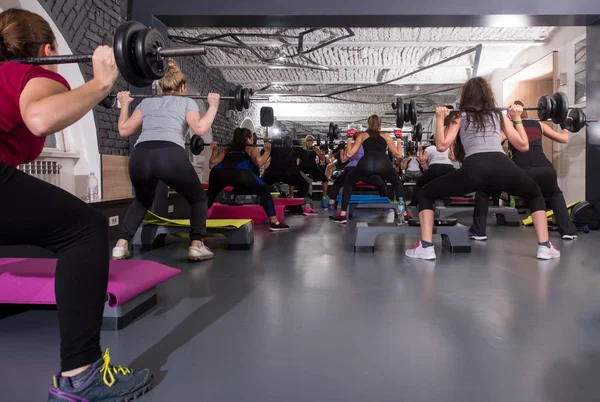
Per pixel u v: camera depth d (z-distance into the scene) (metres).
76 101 0.89
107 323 1.50
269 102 10.95
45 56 1.09
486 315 1.64
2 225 0.91
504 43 6.19
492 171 2.49
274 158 5.67
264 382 1.13
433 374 1.17
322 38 6.20
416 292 1.95
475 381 1.13
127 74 0.99
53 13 3.07
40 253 2.80
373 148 4.05
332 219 5.08
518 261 2.62
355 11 3.94
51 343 1.41
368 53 6.95
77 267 0.95
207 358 1.28
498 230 4.02
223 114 8.31
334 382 1.13
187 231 3.08
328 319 1.61
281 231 4.05
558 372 1.17
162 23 4.12
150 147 2.42
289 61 7.36
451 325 1.54
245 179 3.92
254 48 6.57
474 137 2.55
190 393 1.07
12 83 0.89
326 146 6.72
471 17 3.99
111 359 1.27
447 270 2.39
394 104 3.37
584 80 5.09
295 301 1.83
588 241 3.37
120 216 3.64
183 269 2.45
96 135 3.58
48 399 0.99
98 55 0.94
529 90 6.95
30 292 1.49
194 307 1.76
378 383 1.12
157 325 1.55
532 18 4.02
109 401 1.00
